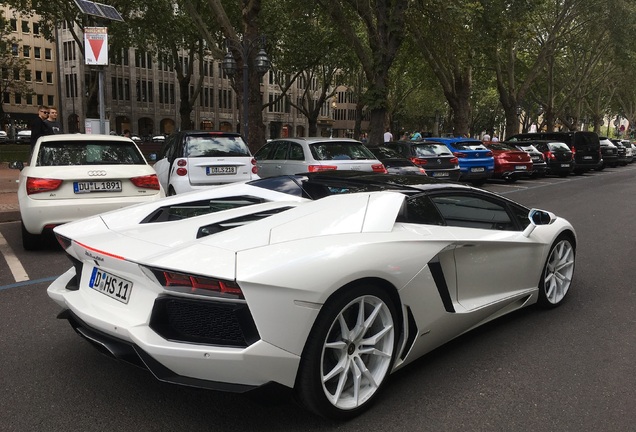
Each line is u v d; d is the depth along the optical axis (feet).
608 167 93.66
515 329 13.34
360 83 121.39
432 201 11.64
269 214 11.63
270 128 240.73
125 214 12.26
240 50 48.32
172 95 212.23
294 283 7.93
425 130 263.70
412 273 9.64
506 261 12.62
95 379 10.40
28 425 8.71
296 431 8.59
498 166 55.42
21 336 12.58
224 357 7.64
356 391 8.98
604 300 15.80
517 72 108.78
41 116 31.50
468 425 8.84
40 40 231.91
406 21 57.36
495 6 56.80
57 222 19.94
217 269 7.82
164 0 81.76
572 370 10.99
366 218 10.00
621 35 98.78
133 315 8.50
